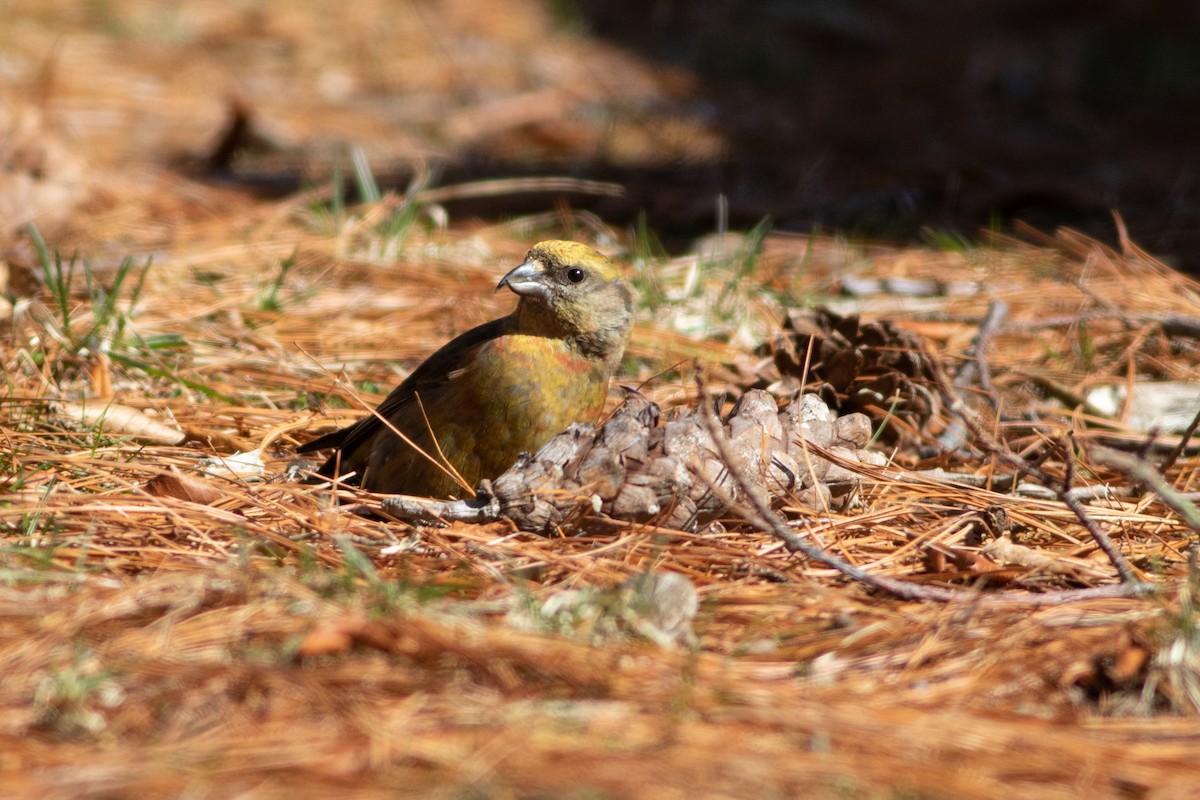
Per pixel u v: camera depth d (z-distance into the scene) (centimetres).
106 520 764
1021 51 2986
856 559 776
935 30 3234
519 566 724
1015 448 1027
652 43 3088
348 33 2883
